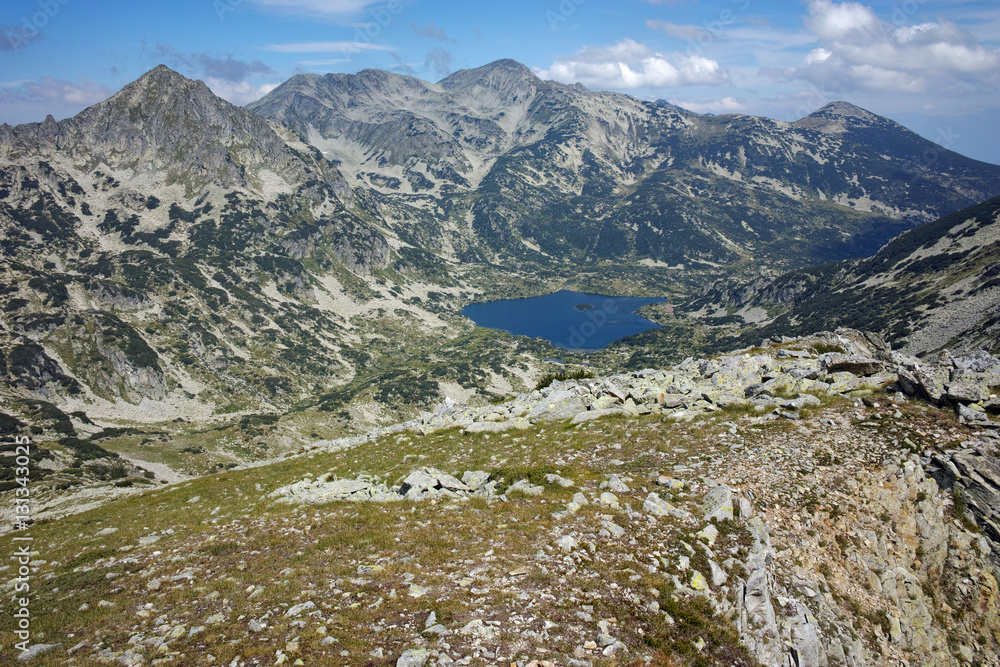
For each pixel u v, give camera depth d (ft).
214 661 50.42
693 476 96.22
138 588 69.92
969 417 100.89
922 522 88.79
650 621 57.31
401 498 101.09
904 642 77.61
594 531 75.87
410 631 53.78
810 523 85.20
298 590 64.44
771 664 59.00
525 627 54.13
